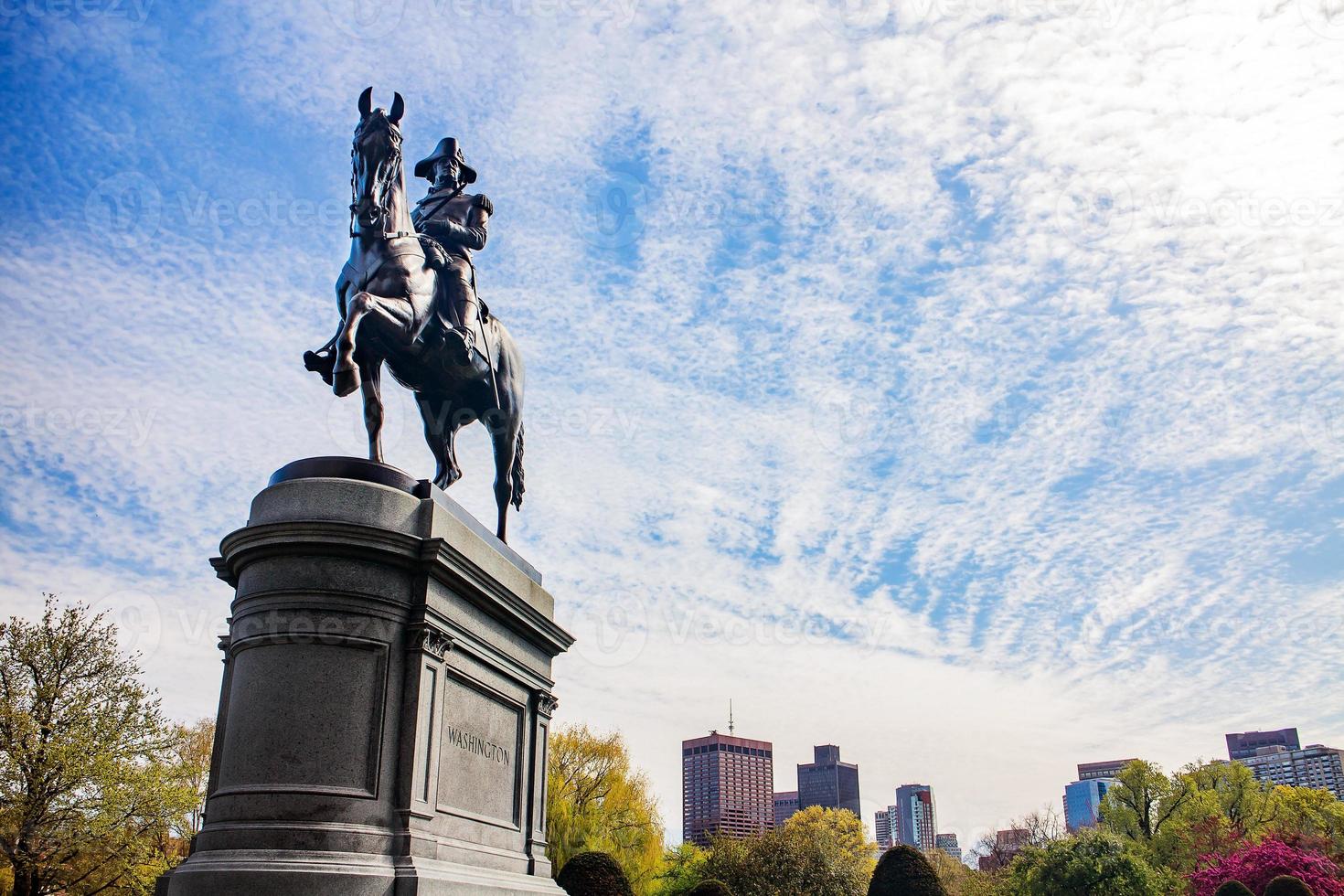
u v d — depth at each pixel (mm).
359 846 8336
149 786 27641
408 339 10609
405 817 8789
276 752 8562
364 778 8727
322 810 8398
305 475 9680
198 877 7934
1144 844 60000
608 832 43062
